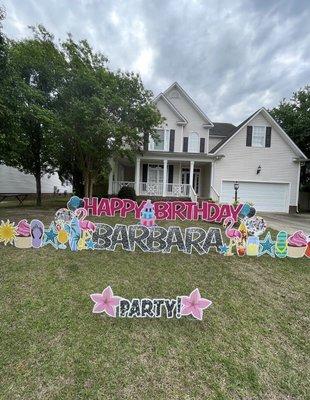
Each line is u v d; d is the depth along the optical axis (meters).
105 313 3.48
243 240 6.06
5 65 8.32
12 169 21.42
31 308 3.53
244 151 17.69
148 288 4.26
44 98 11.96
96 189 19.72
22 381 2.38
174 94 19.62
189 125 19.48
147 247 5.95
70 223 5.86
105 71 12.23
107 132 11.74
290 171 17.86
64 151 14.15
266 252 6.11
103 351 2.80
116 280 4.47
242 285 4.57
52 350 2.78
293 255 6.12
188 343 3.01
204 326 3.35
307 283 4.80
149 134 15.37
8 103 8.82
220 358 2.81
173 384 2.43
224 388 2.43
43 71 12.34
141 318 3.41
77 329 3.14
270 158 17.78
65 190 35.38
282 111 23.58
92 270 4.82
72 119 11.53
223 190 17.67
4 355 2.67
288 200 17.84
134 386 2.38
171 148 18.64
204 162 17.92
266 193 17.91
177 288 4.32
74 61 11.88
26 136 13.16
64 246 5.91
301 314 3.77
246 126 17.64
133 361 2.68
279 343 3.12
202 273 4.98
